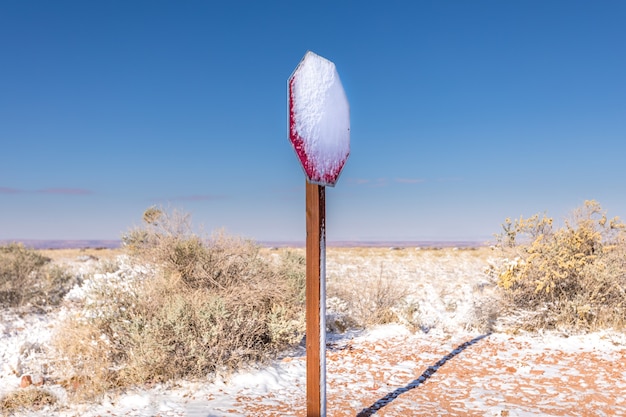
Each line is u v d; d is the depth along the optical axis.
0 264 12.06
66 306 10.20
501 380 6.70
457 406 5.64
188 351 6.68
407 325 10.02
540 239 10.06
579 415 5.33
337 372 7.16
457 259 27.41
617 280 9.47
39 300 11.64
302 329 8.02
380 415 5.34
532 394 6.08
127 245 10.14
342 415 5.34
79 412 5.42
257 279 8.90
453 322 10.45
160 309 7.27
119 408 5.55
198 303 7.40
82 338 7.14
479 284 12.40
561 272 9.75
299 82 3.97
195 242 9.38
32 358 7.37
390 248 40.19
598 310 9.48
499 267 10.42
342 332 9.91
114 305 7.69
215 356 6.86
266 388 6.32
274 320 7.80
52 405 5.68
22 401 5.72
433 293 13.16
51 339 7.82
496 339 9.15
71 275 13.33
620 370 7.02
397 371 7.20
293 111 3.90
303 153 3.98
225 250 9.32
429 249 39.94
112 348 6.93
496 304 10.25
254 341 7.58
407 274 19.12
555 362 7.53
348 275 17.47
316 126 4.13
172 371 6.51
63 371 6.59
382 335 9.54
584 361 7.54
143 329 6.74
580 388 6.29
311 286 4.27
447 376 6.93
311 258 4.26
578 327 9.34
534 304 9.98
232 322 7.22
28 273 12.45
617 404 5.67
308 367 4.30
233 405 5.63
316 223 4.23
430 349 8.49
